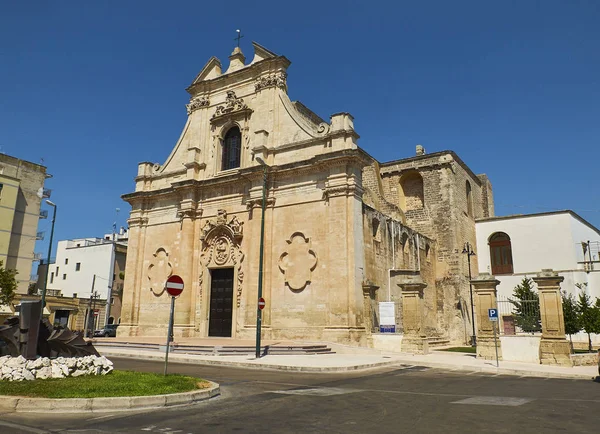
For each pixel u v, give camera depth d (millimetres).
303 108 36531
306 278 28375
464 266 42281
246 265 31000
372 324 27516
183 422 8891
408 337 26000
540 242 43500
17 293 53469
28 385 10992
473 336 39094
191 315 32562
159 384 11922
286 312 28688
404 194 45969
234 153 34344
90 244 76312
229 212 32656
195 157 35031
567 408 10523
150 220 36906
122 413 9680
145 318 34969
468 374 18125
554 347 21031
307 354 23547
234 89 35344
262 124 32844
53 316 57312
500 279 42469
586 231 46938
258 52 34312
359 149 28000
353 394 12523
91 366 13352
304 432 8133
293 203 29969
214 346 23828
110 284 66500
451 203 42031
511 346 22625
